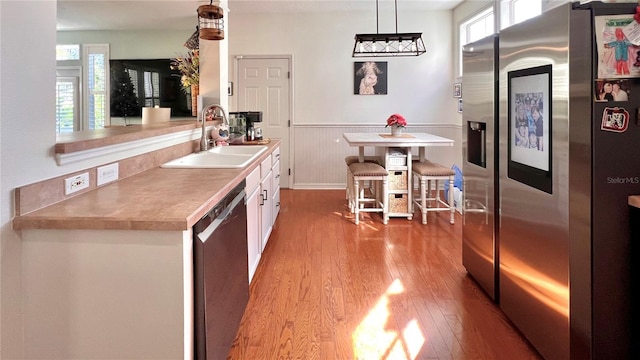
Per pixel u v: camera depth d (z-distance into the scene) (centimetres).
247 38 657
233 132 425
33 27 141
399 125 522
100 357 138
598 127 168
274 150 419
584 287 172
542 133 193
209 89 406
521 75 213
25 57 138
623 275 172
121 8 438
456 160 636
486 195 267
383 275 308
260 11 639
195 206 149
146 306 136
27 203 138
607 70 167
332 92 661
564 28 172
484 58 264
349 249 369
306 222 465
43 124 147
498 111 247
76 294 137
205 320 149
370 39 452
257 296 271
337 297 271
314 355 205
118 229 133
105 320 137
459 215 498
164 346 137
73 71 634
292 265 328
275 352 207
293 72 659
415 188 598
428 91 654
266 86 663
